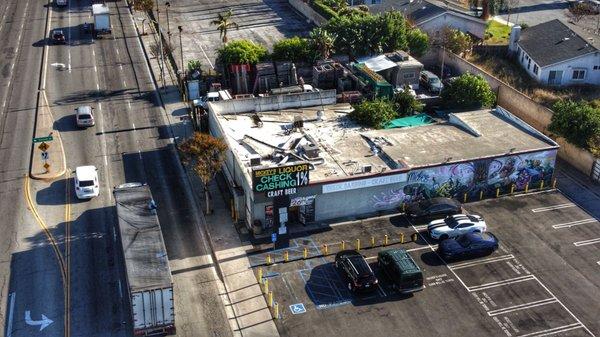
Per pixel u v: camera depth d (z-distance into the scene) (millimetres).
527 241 50750
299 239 50438
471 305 43781
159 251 41625
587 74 76812
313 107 66812
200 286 45219
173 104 73625
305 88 70062
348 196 52625
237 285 45375
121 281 44938
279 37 93875
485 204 55812
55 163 60125
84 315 41875
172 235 50594
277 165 50062
